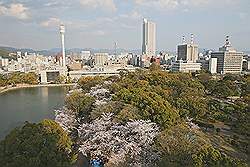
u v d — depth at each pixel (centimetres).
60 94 16262
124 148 4531
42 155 3975
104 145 4875
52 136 4403
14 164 3750
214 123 7706
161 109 5772
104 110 6331
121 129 5075
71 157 4553
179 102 7625
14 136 4359
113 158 4522
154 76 12038
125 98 6969
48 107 11656
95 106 7056
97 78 14425
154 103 5969
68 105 7950
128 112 5666
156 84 10894
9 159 3884
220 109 8694
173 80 11175
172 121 5659
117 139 4819
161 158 3803
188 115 7444
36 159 3806
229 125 7500
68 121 6769
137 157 4303
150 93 7044
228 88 11712
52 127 4812
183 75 13438
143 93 6988
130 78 12712
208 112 8025
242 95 11306
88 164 5038
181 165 3366
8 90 18475
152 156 4162
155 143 4331
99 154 4856
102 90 9106
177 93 9444
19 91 18100
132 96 6838
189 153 3516
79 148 5172
